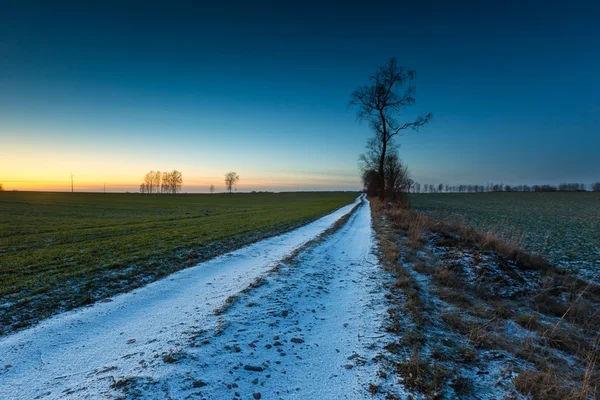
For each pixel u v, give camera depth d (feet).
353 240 50.78
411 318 18.80
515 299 23.91
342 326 18.19
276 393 11.85
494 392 12.35
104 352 14.17
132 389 11.07
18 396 11.00
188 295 22.44
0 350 14.17
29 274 26.81
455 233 44.68
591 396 12.07
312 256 36.45
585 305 22.25
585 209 139.33
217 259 34.12
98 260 31.91
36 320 17.62
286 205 174.29
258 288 23.47
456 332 17.65
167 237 47.83
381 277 28.48
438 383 12.60
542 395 12.03
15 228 58.29
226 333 15.97
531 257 33.50
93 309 19.48
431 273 29.01
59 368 12.87
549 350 15.99
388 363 14.02
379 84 101.65
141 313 18.99
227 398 11.24
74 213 101.60
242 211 121.70
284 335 16.66
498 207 155.84
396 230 56.24
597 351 16.21
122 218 85.51
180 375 12.04
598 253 42.63
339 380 12.83
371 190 166.61
